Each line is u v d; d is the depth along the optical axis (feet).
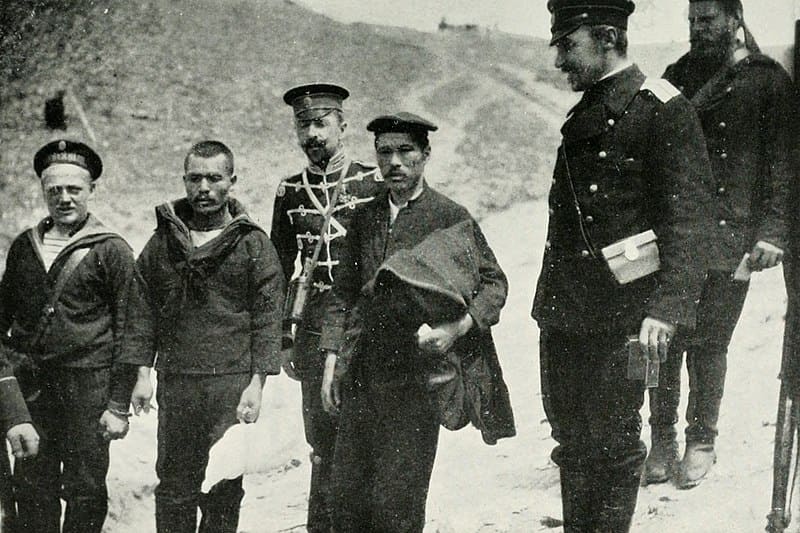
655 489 19.24
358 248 17.84
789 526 18.94
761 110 19.71
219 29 22.48
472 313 16.72
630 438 16.79
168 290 18.52
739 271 19.51
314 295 18.88
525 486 18.94
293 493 19.58
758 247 19.54
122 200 22.03
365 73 22.25
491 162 22.16
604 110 16.58
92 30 22.41
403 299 16.81
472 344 17.06
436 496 18.88
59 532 19.25
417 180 17.61
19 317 19.12
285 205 19.36
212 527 18.44
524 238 21.68
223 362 18.26
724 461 19.45
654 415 19.47
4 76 22.22
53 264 18.99
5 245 21.84
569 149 16.93
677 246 15.99
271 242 18.58
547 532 17.72
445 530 18.06
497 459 19.66
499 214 21.98
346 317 17.85
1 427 19.07
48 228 19.33
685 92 20.06
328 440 18.75
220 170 18.38
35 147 22.21
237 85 22.39
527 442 19.94
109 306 18.98
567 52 16.81
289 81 22.36
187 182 18.44
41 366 18.97
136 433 19.77
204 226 18.58
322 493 18.74
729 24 19.79
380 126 17.53
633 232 16.48
